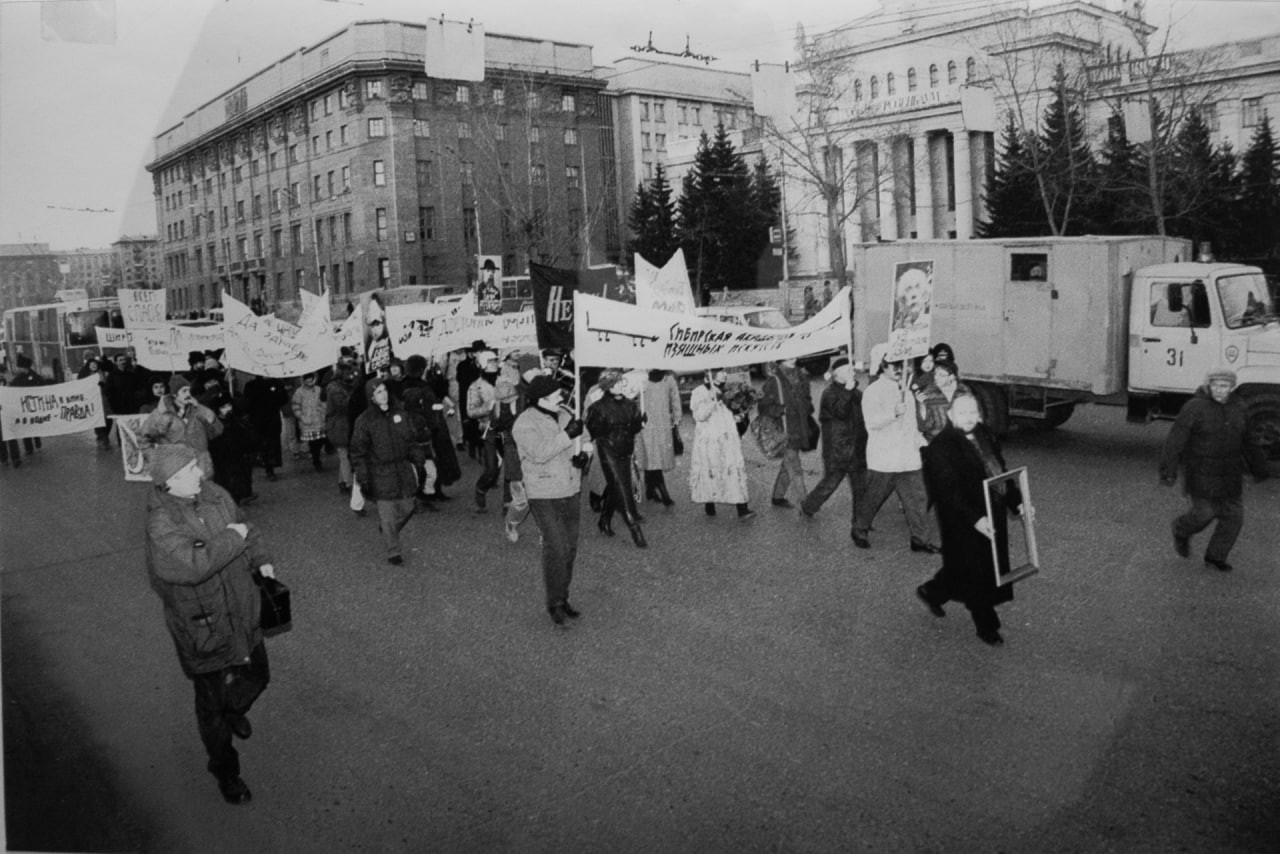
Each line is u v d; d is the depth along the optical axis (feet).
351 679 21.76
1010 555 23.34
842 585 26.76
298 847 15.06
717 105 142.10
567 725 18.81
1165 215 95.96
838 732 17.89
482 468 50.19
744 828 14.93
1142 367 45.65
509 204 136.56
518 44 137.28
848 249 146.20
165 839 15.42
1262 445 41.09
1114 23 103.35
